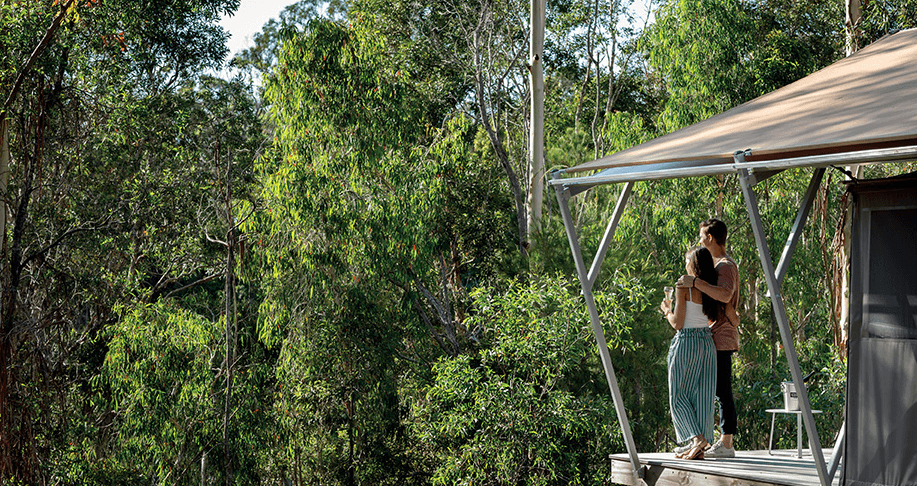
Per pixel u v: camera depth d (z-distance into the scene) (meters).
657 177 4.66
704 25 16.11
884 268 4.35
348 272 15.09
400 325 16.25
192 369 15.80
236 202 15.98
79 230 15.67
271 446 16.56
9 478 12.59
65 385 15.49
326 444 17.91
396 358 16.58
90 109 15.09
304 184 14.23
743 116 5.17
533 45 17.05
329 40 14.66
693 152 4.45
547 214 15.09
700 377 5.34
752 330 15.39
